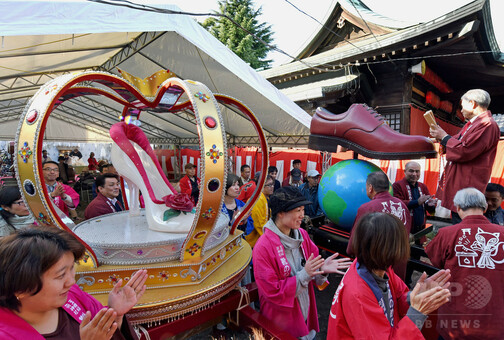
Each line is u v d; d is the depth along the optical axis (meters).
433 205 3.54
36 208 1.44
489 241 1.68
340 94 7.51
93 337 0.80
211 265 1.72
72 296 1.00
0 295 0.74
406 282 3.03
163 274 1.53
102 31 3.81
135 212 2.27
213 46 4.82
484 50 6.78
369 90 7.76
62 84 1.41
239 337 2.03
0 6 3.09
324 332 2.49
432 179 6.28
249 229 3.03
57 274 0.78
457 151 2.30
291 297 1.47
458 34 5.97
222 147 1.52
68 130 14.23
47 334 0.84
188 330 1.64
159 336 1.44
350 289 1.12
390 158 2.34
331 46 9.98
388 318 1.18
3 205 2.21
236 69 5.07
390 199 2.18
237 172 9.49
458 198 1.89
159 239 1.66
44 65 6.27
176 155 12.98
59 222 1.42
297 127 7.28
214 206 1.52
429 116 2.48
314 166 7.42
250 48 22.59
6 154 11.79
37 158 1.35
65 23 3.51
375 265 1.12
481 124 2.21
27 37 4.39
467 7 5.64
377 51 7.05
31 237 0.77
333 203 2.70
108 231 1.84
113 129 2.02
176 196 1.82
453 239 1.77
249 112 1.97
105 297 1.42
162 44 5.78
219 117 1.57
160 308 1.38
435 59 7.15
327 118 2.77
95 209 2.80
